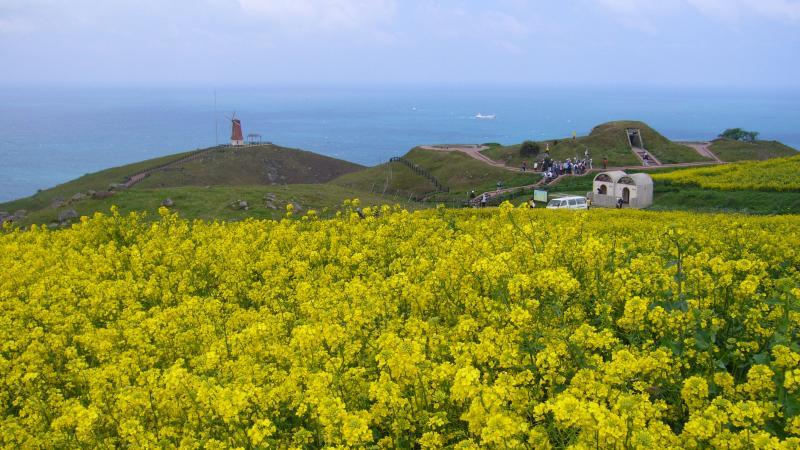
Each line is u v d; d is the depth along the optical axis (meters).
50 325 11.57
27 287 15.14
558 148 96.06
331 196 48.03
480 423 5.29
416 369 6.20
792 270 13.20
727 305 8.73
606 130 99.25
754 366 6.03
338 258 14.63
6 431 6.91
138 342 9.16
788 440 4.64
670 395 6.46
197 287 14.49
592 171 80.06
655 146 94.38
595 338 6.79
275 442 6.03
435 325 8.05
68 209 39.88
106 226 22.67
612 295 9.17
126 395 6.86
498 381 6.00
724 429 5.10
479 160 98.62
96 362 9.87
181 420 6.83
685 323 7.46
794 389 5.69
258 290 12.95
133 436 6.20
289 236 17.72
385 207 19.73
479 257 11.16
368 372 7.24
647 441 4.66
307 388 6.61
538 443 5.14
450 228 17.11
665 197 51.44
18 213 44.50
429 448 5.64
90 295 13.17
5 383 8.92
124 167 112.94
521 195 66.69
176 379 6.71
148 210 40.00
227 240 17.61
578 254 10.57
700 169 60.09
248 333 8.22
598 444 4.89
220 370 7.80
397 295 9.75
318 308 9.15
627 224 24.36
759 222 25.72
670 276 9.87
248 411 6.39
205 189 46.00
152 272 15.91
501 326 7.96
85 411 6.44
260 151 129.38
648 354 6.98
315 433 6.07
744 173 54.81
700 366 7.04
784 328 7.42
